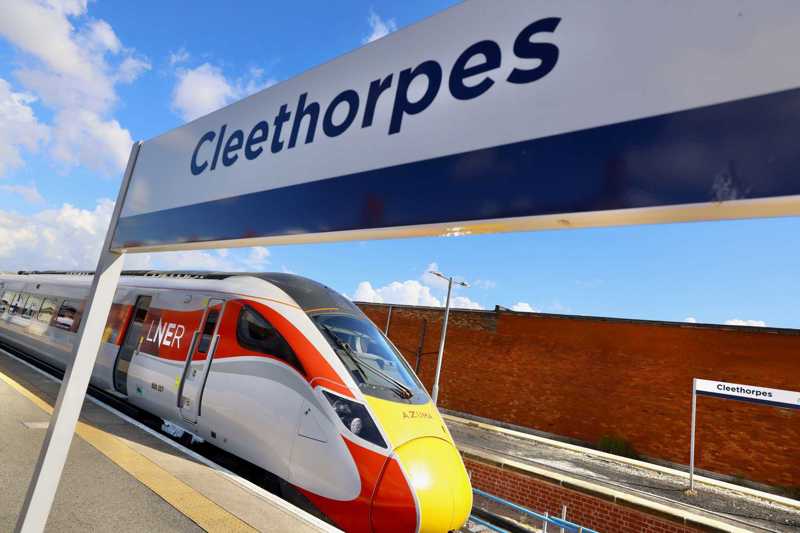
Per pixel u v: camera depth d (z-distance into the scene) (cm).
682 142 79
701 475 1617
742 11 79
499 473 1072
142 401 737
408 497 446
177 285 787
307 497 484
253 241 162
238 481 459
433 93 119
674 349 1781
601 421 1872
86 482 405
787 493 1470
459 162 108
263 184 159
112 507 367
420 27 128
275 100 165
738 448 1584
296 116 155
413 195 115
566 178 91
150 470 454
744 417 1597
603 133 89
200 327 674
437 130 115
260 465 530
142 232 206
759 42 76
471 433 1596
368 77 137
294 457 499
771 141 71
